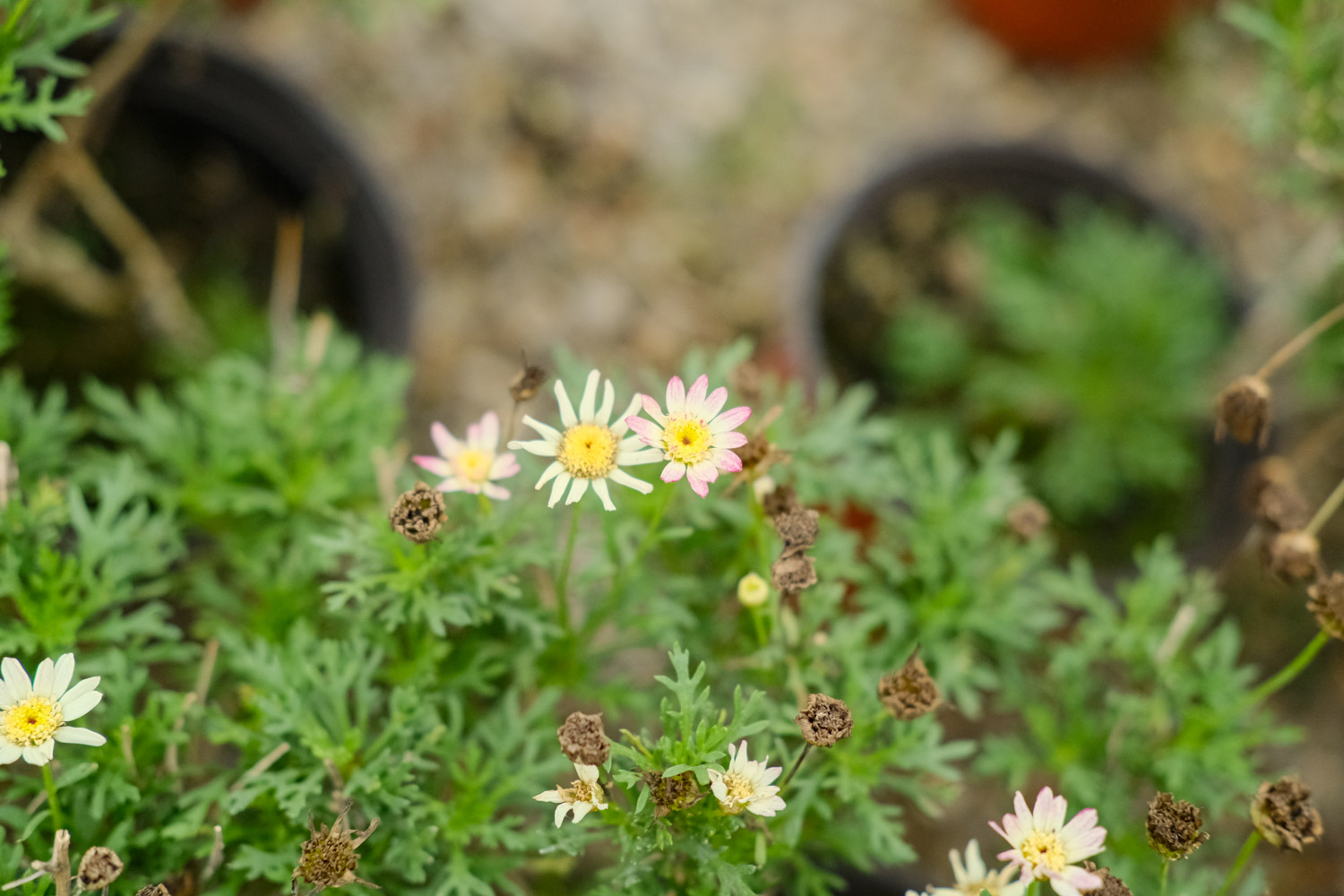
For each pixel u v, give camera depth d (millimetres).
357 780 683
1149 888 729
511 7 1260
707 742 655
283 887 720
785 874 736
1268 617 1046
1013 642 766
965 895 675
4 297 774
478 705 774
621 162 1242
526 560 713
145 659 724
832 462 805
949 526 778
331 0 945
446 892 702
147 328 917
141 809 701
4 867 664
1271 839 657
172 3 832
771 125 1290
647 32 1299
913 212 1155
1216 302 1076
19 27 719
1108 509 1062
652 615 733
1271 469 776
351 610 741
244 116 964
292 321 926
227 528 800
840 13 1359
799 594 728
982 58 1367
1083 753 770
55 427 777
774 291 1220
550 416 1130
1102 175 1106
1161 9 1304
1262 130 825
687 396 655
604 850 808
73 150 839
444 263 1168
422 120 1210
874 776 708
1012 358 1128
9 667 643
